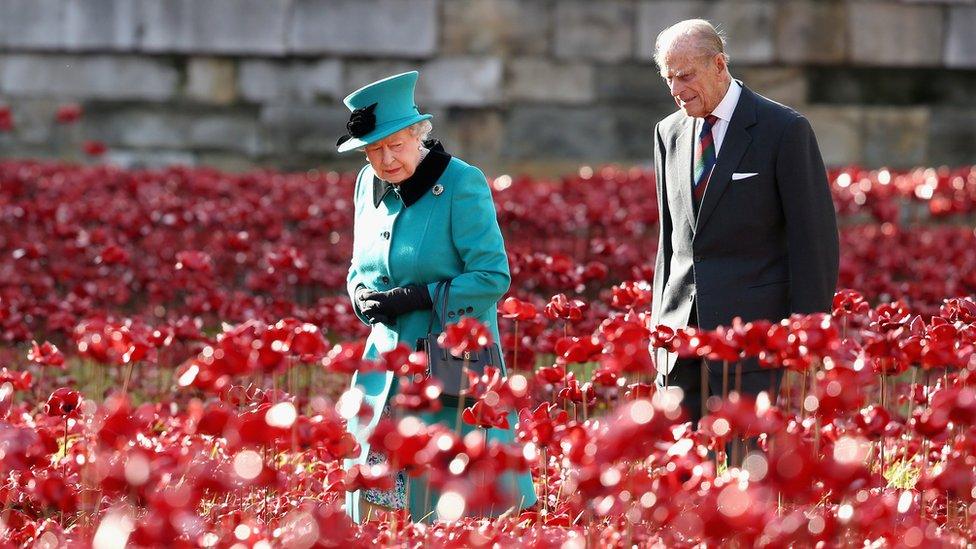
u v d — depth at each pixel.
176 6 56.28
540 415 13.59
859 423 13.24
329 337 28.33
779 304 16.47
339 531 11.33
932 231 38.81
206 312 26.06
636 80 56.22
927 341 14.80
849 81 56.56
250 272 32.91
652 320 17.61
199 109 56.97
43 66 56.78
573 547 11.42
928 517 14.14
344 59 56.50
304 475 15.27
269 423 11.43
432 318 15.16
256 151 57.00
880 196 39.09
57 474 13.94
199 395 22.38
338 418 12.70
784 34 55.91
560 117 56.31
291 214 35.09
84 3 56.44
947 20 56.16
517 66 56.22
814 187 16.14
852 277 28.78
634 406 11.09
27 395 22.83
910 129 56.56
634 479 12.01
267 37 56.22
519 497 15.36
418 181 15.41
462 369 14.96
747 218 16.34
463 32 56.12
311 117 56.72
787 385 16.03
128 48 56.50
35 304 26.81
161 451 12.77
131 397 22.53
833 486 11.05
